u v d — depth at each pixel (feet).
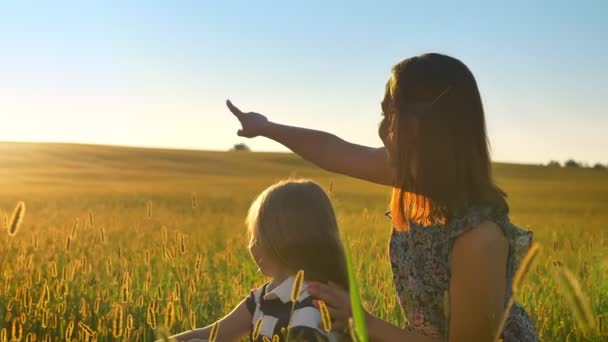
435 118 9.41
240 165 273.33
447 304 6.91
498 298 9.24
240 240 35.42
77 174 225.97
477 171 9.43
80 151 284.41
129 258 27.30
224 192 155.02
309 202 9.53
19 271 19.21
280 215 9.43
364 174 12.82
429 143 9.43
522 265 5.67
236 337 10.08
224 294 19.77
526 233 9.71
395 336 9.37
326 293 9.06
